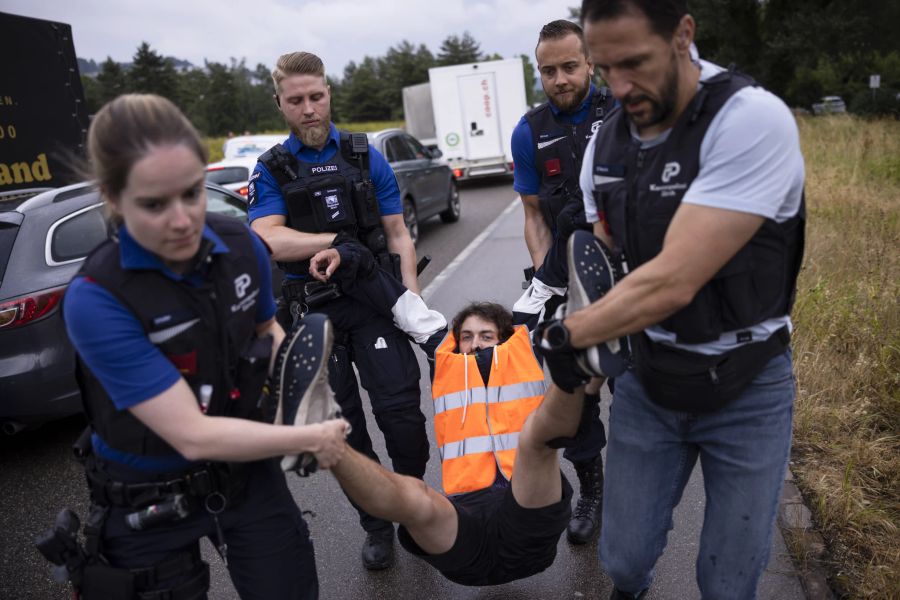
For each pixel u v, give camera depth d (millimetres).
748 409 1865
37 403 4250
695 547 3014
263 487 1941
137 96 1509
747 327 1783
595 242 1898
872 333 4457
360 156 3043
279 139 12102
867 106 25422
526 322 3096
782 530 2963
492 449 2629
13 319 4160
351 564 3109
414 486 2170
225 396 1778
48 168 7461
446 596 2852
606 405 4387
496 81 16953
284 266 2996
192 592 1847
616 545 2094
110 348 1571
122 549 1818
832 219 7812
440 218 12500
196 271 1678
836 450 3461
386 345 2986
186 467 1796
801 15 29141
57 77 7523
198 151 1511
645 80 1609
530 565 2414
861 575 2639
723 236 1598
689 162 1673
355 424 3016
